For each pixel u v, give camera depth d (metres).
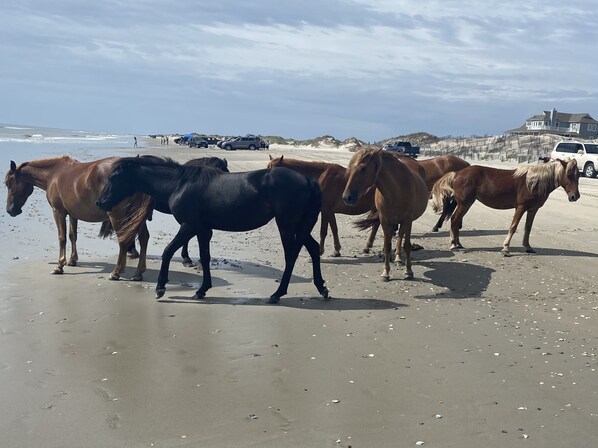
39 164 10.40
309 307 8.21
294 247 8.38
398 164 9.43
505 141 78.56
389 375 5.80
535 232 14.70
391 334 7.07
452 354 6.41
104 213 9.92
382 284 9.59
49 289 8.91
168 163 8.64
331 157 55.16
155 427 4.66
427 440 4.50
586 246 12.92
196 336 6.91
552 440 4.53
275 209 8.21
